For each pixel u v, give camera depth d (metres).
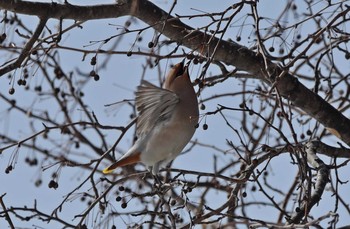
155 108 11.63
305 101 12.79
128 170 14.27
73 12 11.91
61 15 11.86
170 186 10.82
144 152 11.86
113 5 12.18
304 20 11.68
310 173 10.58
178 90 11.72
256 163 11.15
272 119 12.18
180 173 10.91
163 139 11.73
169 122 11.70
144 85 11.15
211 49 12.29
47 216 11.13
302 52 11.29
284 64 12.44
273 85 10.80
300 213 10.60
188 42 12.34
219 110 10.65
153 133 11.78
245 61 12.43
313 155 12.16
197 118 11.70
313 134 13.21
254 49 12.77
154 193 10.99
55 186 12.13
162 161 11.92
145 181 13.95
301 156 11.53
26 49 11.68
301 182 10.58
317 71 12.83
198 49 12.35
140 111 11.55
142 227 11.66
